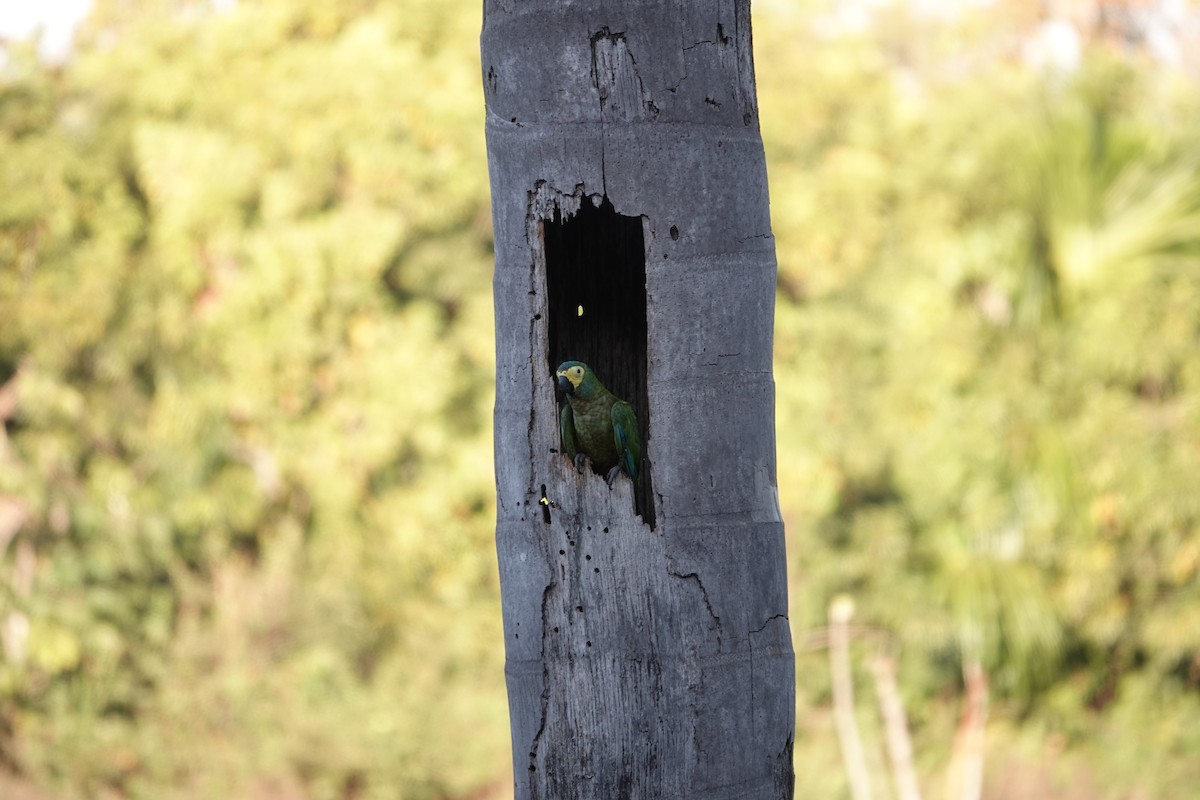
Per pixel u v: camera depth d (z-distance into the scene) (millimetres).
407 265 29125
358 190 28562
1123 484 26203
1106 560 26391
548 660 6527
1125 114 28406
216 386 29125
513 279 6652
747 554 6434
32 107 30531
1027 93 29125
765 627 6492
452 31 29703
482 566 28859
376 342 28406
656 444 6410
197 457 29672
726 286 6414
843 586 27750
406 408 28172
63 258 29609
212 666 29812
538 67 6391
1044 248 27531
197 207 28547
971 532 27094
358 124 28422
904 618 27000
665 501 6398
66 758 28781
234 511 29984
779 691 6527
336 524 29516
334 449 28750
